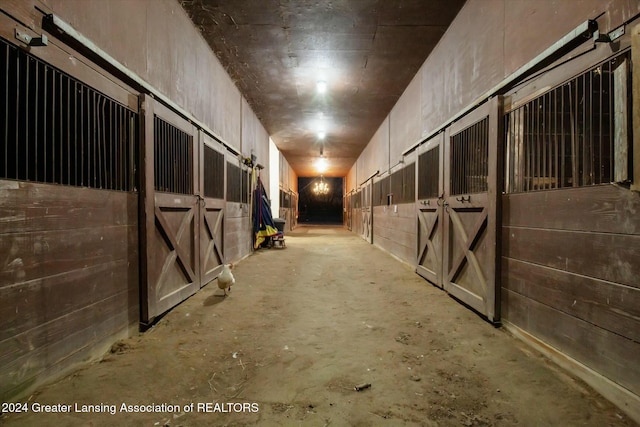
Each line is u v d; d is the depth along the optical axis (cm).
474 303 318
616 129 173
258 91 619
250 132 712
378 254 734
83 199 207
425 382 193
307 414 163
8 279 159
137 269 266
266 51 463
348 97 651
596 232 186
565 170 213
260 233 780
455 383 192
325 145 1117
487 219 295
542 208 230
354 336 263
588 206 191
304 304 349
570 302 204
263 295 381
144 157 265
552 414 164
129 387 185
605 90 183
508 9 272
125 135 252
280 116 782
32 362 173
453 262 379
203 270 409
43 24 177
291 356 227
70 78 197
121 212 246
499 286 283
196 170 381
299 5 361
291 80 566
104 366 208
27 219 169
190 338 255
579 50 199
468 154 339
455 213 369
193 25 388
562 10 210
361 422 157
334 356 227
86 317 210
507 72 273
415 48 455
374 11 372
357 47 453
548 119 226
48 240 181
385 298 373
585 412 166
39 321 176
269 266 566
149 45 287
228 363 216
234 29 405
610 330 176
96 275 219
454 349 238
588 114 193
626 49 168
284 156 1348
